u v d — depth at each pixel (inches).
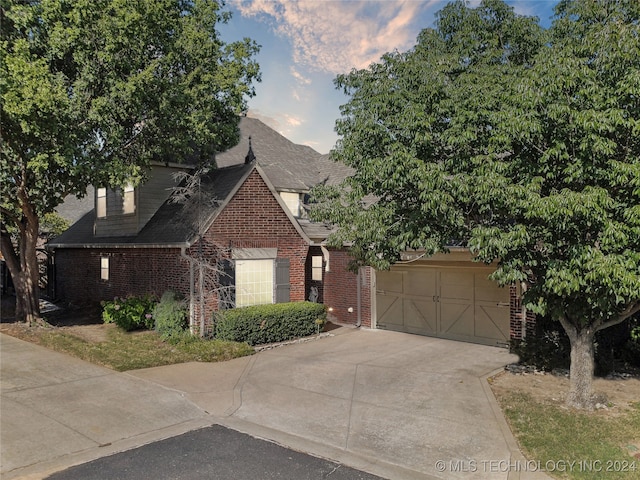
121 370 383.6
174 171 611.8
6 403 302.8
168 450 240.8
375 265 353.4
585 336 301.3
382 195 360.8
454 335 516.4
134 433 262.1
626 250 236.2
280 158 733.3
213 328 486.3
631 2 268.4
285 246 548.4
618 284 232.5
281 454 237.3
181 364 408.5
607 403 302.4
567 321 307.9
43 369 382.9
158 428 270.1
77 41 406.0
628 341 395.5
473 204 291.0
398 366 406.9
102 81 428.1
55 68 445.7
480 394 328.8
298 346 489.4
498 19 345.7
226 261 501.0
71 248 729.0
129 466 222.5
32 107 367.6
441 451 239.3
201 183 550.6
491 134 275.1
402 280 561.9
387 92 325.4
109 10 413.1
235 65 537.3
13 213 550.9
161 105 449.7
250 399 320.8
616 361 401.7
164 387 342.6
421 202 309.0
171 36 486.6
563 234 263.3
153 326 537.6
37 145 425.4
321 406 307.6
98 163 434.6
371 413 294.5
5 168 428.8
